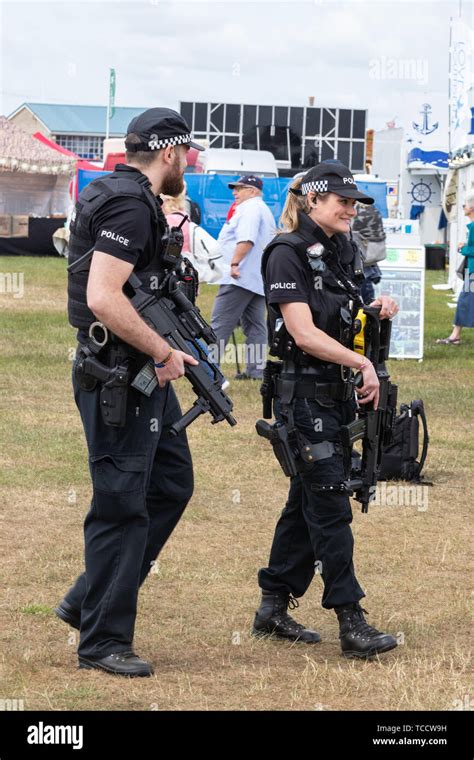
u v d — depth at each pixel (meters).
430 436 14.38
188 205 33.06
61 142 103.00
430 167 52.31
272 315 7.07
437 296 36.88
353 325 7.00
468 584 8.73
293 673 6.77
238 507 10.84
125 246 6.19
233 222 17.47
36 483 11.29
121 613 6.63
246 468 12.38
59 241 47.56
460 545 9.80
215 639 7.36
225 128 49.34
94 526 6.68
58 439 13.34
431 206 53.25
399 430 12.05
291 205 7.02
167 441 6.89
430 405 16.52
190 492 7.00
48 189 53.06
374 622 7.75
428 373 19.64
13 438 13.29
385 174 58.41
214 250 16.44
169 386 6.86
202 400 6.68
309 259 6.86
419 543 9.84
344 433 6.96
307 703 6.27
